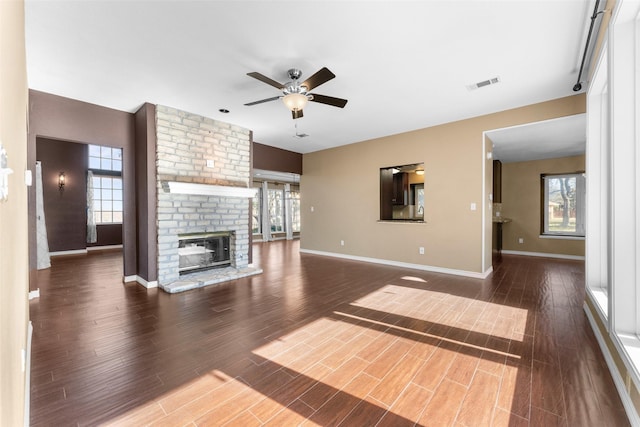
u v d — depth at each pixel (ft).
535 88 11.35
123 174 13.75
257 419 4.98
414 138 17.01
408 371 6.43
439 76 10.30
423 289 12.71
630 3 5.65
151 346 7.54
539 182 22.26
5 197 2.52
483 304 10.74
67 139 12.07
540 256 21.74
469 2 6.74
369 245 19.45
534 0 6.65
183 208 13.91
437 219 16.17
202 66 9.57
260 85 11.02
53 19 7.15
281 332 8.39
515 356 7.02
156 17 7.15
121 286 13.17
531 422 4.89
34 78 10.37
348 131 17.26
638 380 4.61
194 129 14.23
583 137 15.78
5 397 2.56
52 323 8.99
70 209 22.88
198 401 5.44
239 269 16.01
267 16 7.16
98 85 10.96
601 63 7.42
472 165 14.90
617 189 6.16
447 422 4.91
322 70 7.81
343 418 5.01
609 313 6.31
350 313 9.87
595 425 4.82
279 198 35.76
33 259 11.49
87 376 6.19
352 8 6.91
